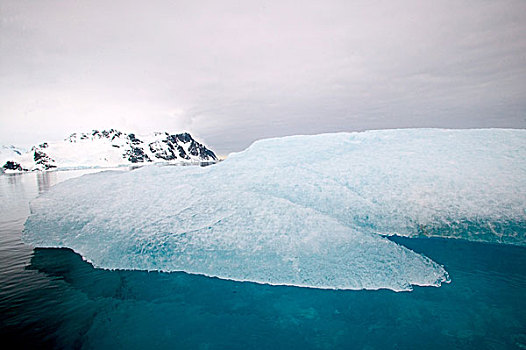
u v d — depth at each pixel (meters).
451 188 4.81
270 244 3.93
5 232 6.27
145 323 2.84
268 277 3.53
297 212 4.36
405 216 4.62
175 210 4.80
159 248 4.14
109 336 2.65
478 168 5.09
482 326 2.63
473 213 4.43
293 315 2.91
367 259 3.59
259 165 6.05
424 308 2.92
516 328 2.59
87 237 4.77
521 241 4.14
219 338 2.61
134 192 5.63
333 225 4.10
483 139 5.95
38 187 18.28
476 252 4.03
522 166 4.96
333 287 3.30
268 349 2.45
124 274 3.85
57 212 5.69
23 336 2.63
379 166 5.58
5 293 3.42
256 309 3.03
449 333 2.56
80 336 2.64
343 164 5.77
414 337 2.53
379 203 4.83
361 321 2.77
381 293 3.18
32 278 3.80
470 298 3.05
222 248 3.98
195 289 3.43
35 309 3.08
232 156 7.09
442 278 3.39
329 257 3.66
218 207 4.68
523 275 3.46
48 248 4.85
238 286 3.45
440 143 6.11
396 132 6.90
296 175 5.49
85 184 6.71
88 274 3.89
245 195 4.82
